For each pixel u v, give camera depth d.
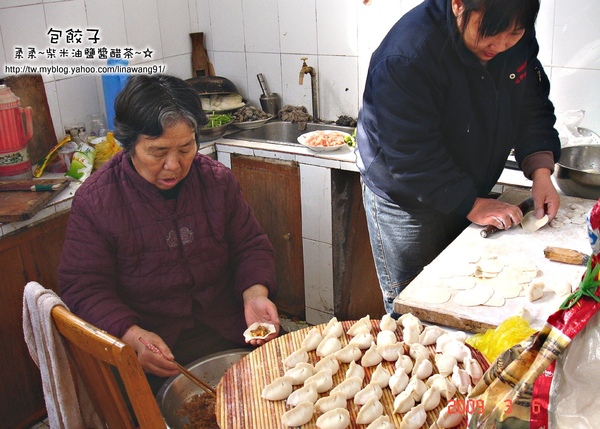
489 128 1.74
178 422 1.54
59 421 1.41
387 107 1.65
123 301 1.81
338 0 2.82
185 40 3.29
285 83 3.16
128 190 1.71
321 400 1.14
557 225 1.72
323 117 3.11
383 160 1.81
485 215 1.72
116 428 1.37
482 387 1.00
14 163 2.42
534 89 1.89
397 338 1.32
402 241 1.88
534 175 1.87
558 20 2.34
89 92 2.88
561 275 1.47
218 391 1.21
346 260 2.78
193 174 1.79
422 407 1.11
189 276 1.79
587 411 0.86
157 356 1.57
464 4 1.43
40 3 2.61
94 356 1.23
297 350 1.30
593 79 2.34
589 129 2.37
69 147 2.60
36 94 2.58
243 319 1.87
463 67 1.63
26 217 2.14
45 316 1.28
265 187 2.86
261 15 3.09
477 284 1.46
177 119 1.55
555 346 0.87
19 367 2.29
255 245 1.90
